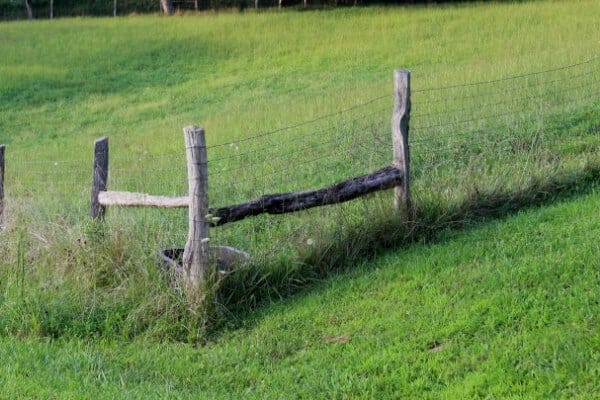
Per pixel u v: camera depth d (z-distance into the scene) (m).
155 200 9.02
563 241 8.49
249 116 20.83
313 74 28.41
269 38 33.78
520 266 8.05
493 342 6.92
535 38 26.59
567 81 15.59
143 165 16.45
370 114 16.22
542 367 6.45
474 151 12.28
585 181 10.41
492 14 32.81
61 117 26.56
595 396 5.97
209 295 8.33
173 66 31.80
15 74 30.75
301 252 9.14
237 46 33.19
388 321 7.70
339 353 7.40
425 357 7.00
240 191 12.38
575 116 13.16
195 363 7.60
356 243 9.30
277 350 7.66
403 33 32.06
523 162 11.19
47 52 34.03
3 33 37.53
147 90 28.97
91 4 48.41
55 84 30.09
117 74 31.20
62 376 7.16
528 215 9.49
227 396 6.91
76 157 20.23
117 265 8.85
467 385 6.43
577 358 6.37
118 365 7.57
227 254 9.15
